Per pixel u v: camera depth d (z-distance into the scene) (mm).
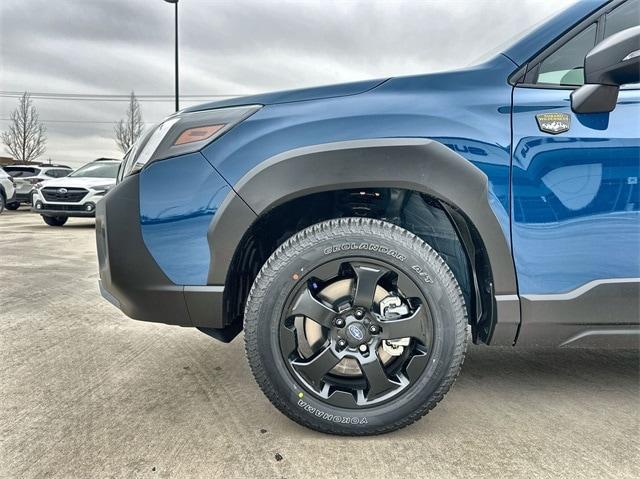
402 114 1708
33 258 6184
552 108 1688
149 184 1777
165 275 1761
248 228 1718
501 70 1767
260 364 1713
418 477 1522
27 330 3178
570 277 1698
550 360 2678
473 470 1560
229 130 1768
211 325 1765
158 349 2828
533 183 1678
